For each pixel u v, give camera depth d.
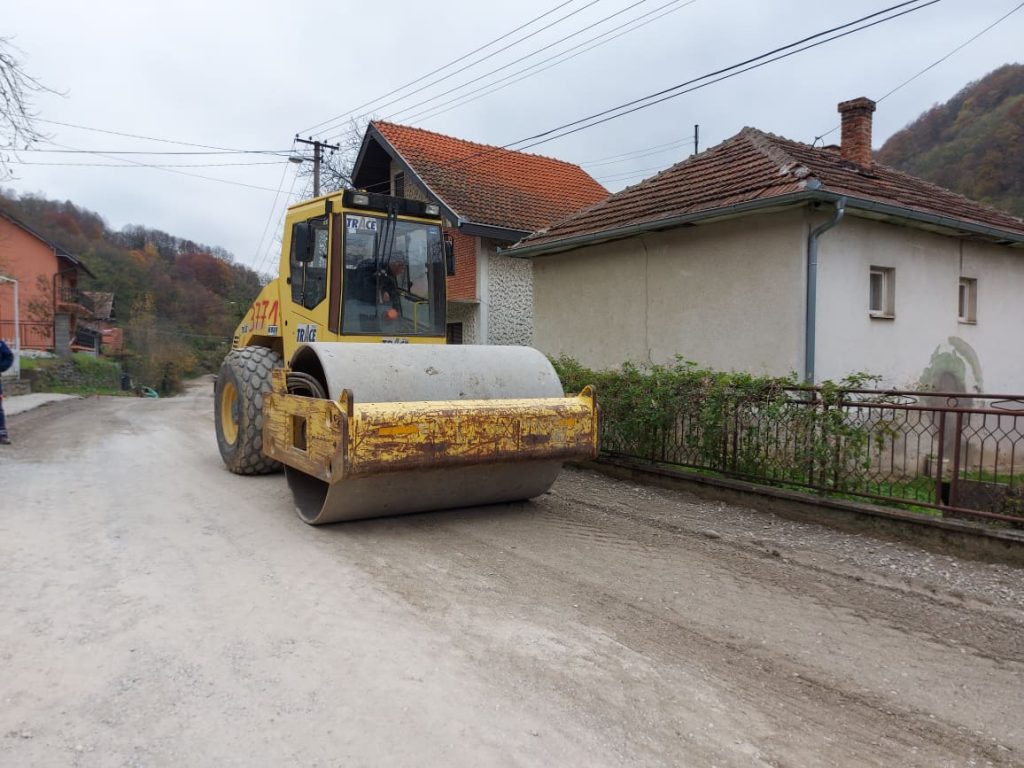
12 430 12.21
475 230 14.54
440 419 5.28
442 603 4.20
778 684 3.38
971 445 7.36
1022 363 11.26
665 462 7.61
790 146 10.35
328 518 5.61
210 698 3.09
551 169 19.42
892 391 5.92
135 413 16.22
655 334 9.86
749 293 8.58
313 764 2.64
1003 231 9.77
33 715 2.93
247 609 4.04
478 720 2.96
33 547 5.10
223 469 8.25
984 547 5.17
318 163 26.56
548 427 5.75
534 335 12.04
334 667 3.38
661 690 3.27
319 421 5.34
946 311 9.80
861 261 8.60
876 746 2.89
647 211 9.76
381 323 7.50
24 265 33.66
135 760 2.64
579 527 5.96
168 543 5.26
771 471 6.59
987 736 3.00
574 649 3.65
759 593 4.56
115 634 3.69
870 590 4.65
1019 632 4.05
